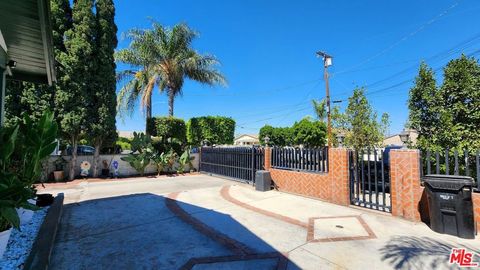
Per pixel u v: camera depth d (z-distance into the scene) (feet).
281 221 18.17
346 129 40.50
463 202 14.75
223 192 28.84
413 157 18.17
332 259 12.38
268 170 30.89
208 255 12.75
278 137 88.22
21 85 34.63
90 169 41.16
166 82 53.57
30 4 12.22
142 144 44.45
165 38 52.47
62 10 37.70
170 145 51.29
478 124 20.45
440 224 15.57
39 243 11.43
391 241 14.52
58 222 16.46
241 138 207.41
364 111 38.27
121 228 16.63
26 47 17.56
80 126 37.50
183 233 15.75
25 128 13.75
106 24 40.34
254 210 21.11
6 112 33.45
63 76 36.17
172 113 54.54
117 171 41.32
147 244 14.05
